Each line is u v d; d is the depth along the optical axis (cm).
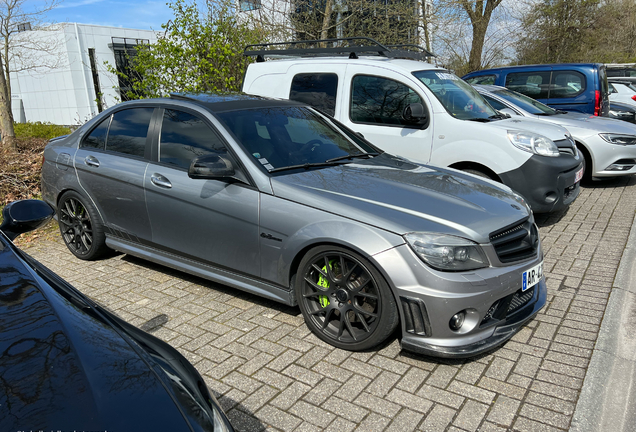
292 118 425
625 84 1728
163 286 434
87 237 484
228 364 311
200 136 388
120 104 457
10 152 1094
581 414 258
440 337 289
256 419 260
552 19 2200
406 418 258
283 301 347
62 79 3556
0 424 125
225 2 1119
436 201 324
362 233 300
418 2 1425
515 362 309
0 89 1156
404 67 595
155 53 1015
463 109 591
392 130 595
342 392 281
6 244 221
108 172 434
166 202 393
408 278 288
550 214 644
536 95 997
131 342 170
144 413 137
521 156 541
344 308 318
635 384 282
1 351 152
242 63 1053
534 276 323
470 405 268
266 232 340
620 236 540
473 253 295
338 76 627
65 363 148
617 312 366
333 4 1348
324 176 355
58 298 184
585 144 765
